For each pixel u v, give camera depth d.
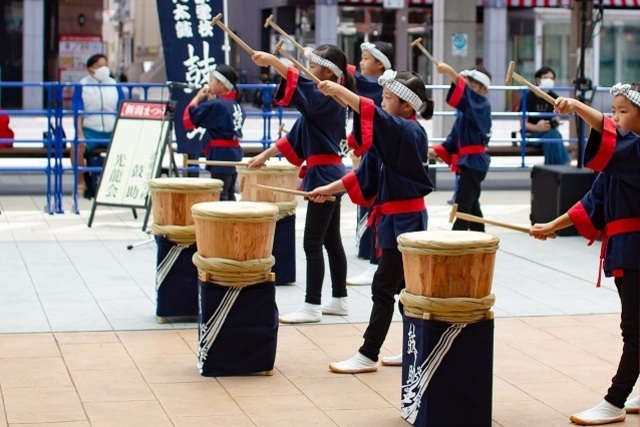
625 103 5.72
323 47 7.67
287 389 6.46
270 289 6.68
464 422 5.65
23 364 6.85
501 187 16.77
